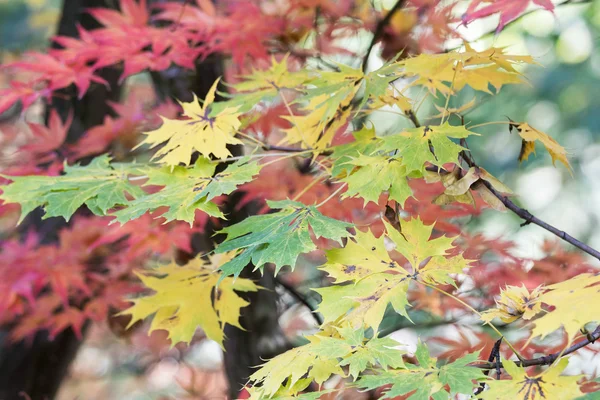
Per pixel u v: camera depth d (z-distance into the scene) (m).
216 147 2.22
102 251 2.70
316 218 2.15
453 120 2.59
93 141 2.62
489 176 2.20
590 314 2.05
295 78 2.36
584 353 2.41
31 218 3.11
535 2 2.25
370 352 2.13
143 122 2.61
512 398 2.07
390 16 2.54
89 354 4.94
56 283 2.63
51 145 2.61
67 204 2.21
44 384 3.43
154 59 2.47
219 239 2.56
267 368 2.16
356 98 2.51
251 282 2.35
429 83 2.29
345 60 2.71
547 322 2.06
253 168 2.21
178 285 2.33
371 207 2.45
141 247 2.48
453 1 2.54
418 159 2.17
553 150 2.21
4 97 2.48
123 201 2.21
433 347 2.69
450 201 2.21
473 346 2.41
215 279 2.33
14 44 5.24
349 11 2.62
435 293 2.53
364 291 2.17
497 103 4.94
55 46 3.06
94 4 3.03
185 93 2.60
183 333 2.31
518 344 2.39
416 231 2.21
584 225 5.03
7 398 3.34
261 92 2.35
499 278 2.49
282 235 2.13
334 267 2.19
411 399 2.08
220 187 2.18
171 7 2.55
